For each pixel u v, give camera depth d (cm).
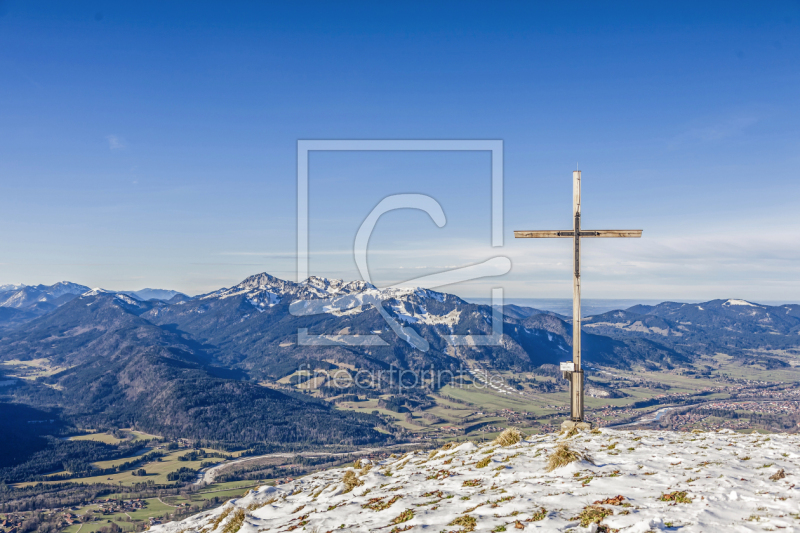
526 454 1847
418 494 1466
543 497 1249
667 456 1645
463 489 1459
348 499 1590
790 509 1044
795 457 1572
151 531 2064
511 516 1112
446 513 1215
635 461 1592
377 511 1344
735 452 1673
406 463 2098
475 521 1105
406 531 1105
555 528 991
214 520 1880
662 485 1287
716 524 965
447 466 1858
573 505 1152
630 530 950
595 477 1409
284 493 2045
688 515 1019
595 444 1916
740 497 1135
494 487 1438
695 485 1263
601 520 1021
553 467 1573
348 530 1199
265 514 1617
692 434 2091
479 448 2155
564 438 2148
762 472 1396
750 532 919
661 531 929
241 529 1473
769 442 1834
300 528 1318
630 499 1170
